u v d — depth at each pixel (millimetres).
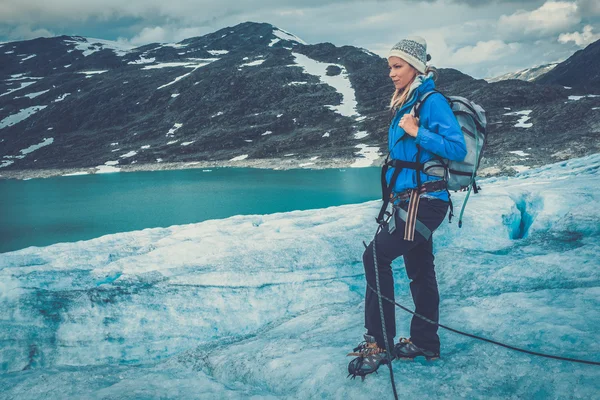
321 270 5914
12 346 5059
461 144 2516
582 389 2379
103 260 6434
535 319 3314
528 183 9117
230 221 8547
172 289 5586
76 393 3605
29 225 39219
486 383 2666
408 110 2750
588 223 5918
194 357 4348
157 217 39781
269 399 3016
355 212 8109
